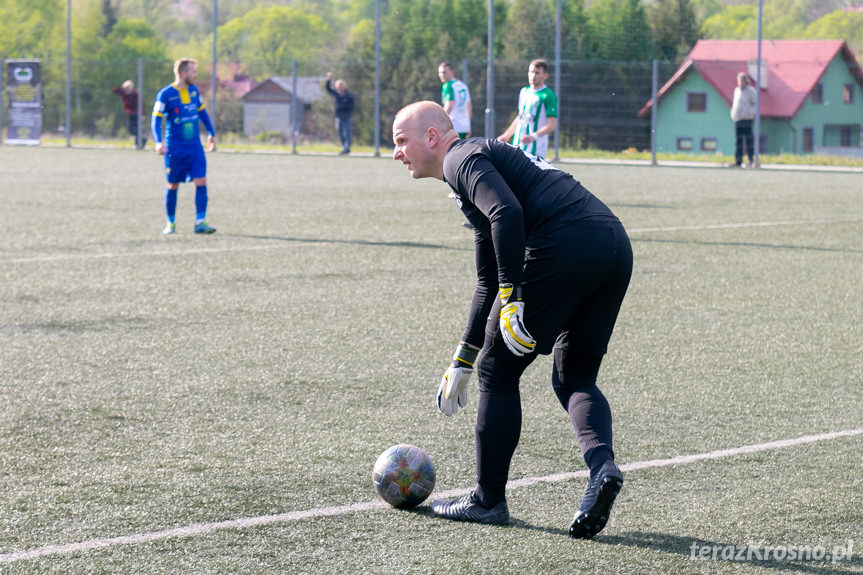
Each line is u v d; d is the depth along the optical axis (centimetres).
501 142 485
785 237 1658
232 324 957
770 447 611
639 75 4444
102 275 1227
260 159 3894
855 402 714
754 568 440
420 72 4697
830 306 1082
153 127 1597
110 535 468
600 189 2658
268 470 562
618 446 611
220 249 1459
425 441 619
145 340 888
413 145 486
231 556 446
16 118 4647
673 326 971
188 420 657
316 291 1134
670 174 3316
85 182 2638
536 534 477
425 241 1561
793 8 7956
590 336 492
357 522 489
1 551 449
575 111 4431
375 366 803
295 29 9031
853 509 511
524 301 473
